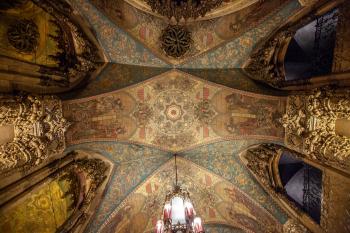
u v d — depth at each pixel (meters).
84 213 9.80
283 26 9.42
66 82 8.84
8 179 7.07
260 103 9.78
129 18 9.76
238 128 10.52
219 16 10.19
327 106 7.09
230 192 11.40
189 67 10.65
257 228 11.21
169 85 10.64
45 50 8.79
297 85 8.95
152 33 10.29
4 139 6.46
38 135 7.39
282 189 10.37
